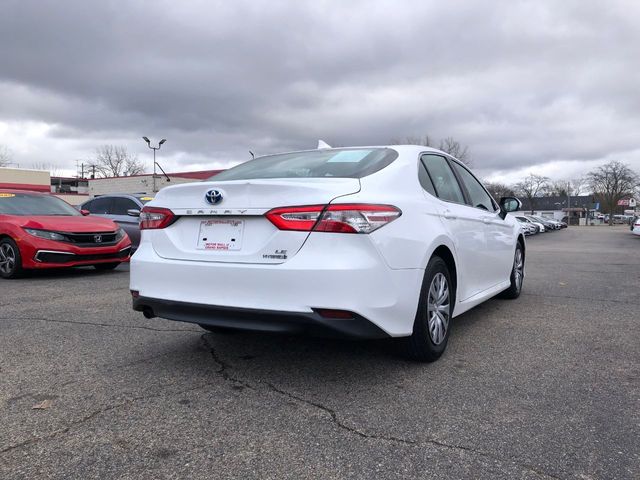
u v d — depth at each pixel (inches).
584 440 99.6
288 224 118.6
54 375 135.6
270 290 118.0
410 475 87.4
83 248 321.7
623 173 3809.1
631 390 125.5
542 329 187.2
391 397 120.8
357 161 144.1
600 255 578.6
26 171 1761.8
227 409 114.0
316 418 109.5
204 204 130.9
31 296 253.0
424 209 142.6
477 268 183.5
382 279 119.6
